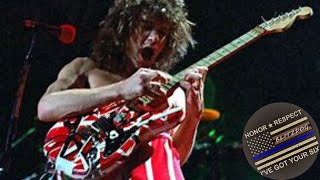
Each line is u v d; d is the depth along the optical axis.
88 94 3.35
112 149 3.30
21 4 10.38
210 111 8.34
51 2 10.41
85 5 10.41
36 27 5.36
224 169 9.82
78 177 3.30
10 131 5.80
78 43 10.27
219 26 10.84
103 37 3.72
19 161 9.25
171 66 3.78
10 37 10.30
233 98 11.07
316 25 10.78
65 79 3.60
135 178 3.30
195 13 10.82
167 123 3.34
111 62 3.68
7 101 10.21
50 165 3.39
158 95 3.29
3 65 10.31
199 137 10.01
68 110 3.37
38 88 10.31
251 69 11.22
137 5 3.66
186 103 3.51
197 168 9.81
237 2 10.73
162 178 3.29
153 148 3.38
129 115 3.39
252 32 3.65
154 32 3.64
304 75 11.06
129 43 3.67
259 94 11.16
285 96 11.16
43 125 9.49
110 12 3.76
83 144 3.36
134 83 3.26
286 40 10.97
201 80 3.42
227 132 10.54
